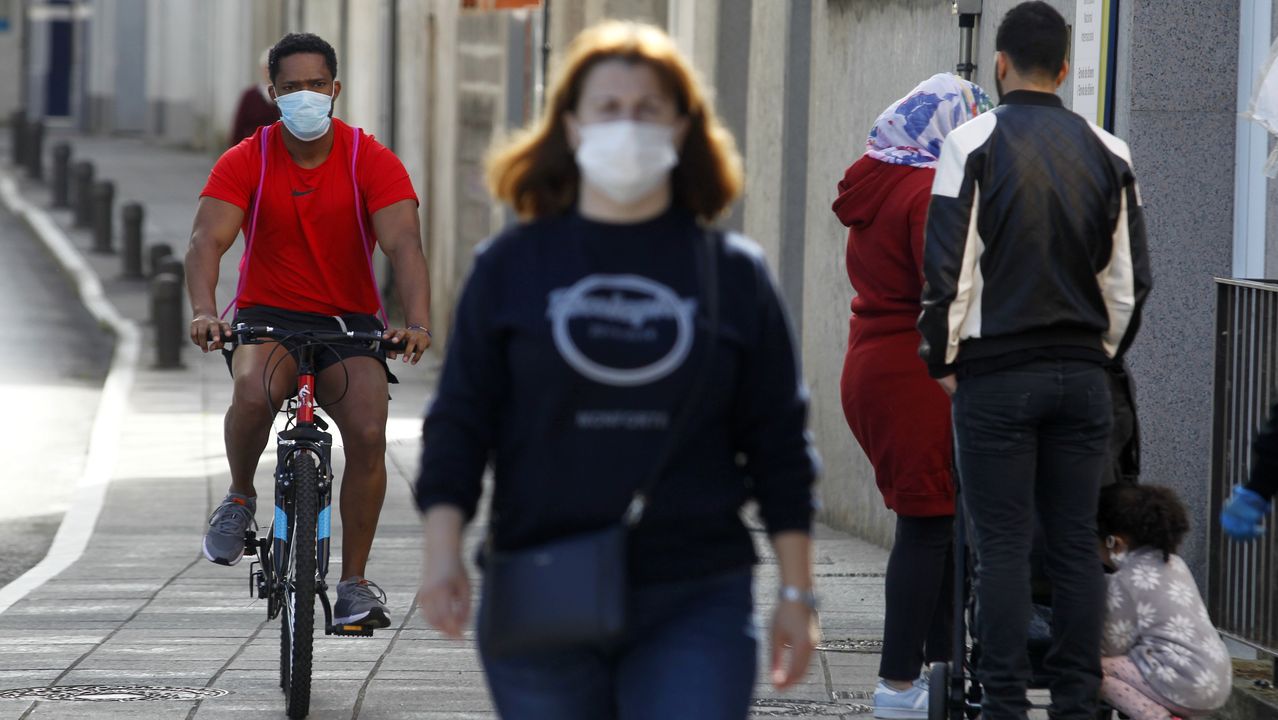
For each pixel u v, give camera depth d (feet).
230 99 358.84
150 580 83.41
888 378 56.44
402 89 207.21
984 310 46.75
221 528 59.88
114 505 106.42
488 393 32.12
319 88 59.36
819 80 100.01
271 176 60.13
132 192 300.81
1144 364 67.31
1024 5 47.96
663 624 31.65
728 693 31.01
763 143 108.68
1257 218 65.10
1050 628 49.49
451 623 31.65
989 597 47.01
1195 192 67.15
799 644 32.19
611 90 31.91
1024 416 46.60
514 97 157.58
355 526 58.85
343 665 65.46
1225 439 59.00
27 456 126.41
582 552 30.78
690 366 31.37
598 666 31.91
